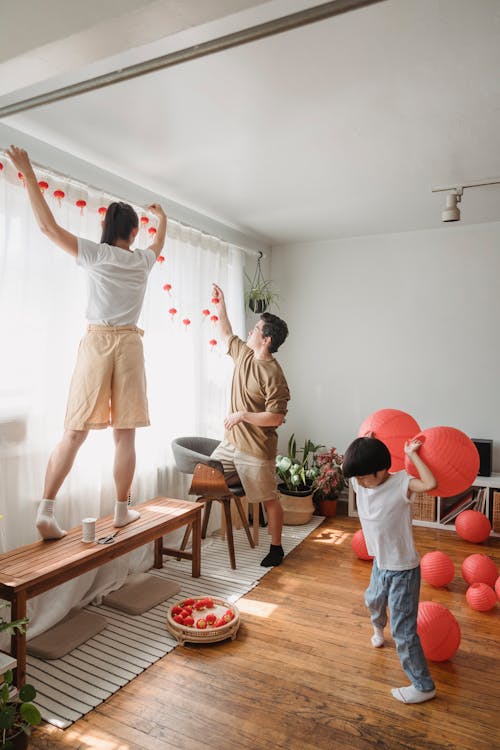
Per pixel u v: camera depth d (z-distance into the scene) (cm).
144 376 263
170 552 336
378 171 323
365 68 208
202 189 354
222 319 377
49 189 279
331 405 502
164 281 362
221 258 434
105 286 247
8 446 259
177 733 189
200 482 336
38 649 238
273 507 349
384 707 204
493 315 442
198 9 134
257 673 226
